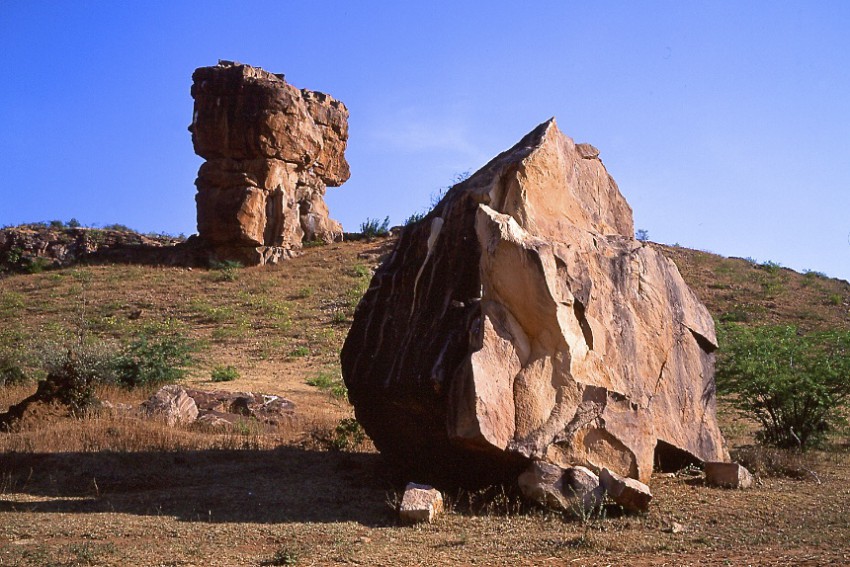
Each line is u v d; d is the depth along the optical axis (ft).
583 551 24.56
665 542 25.49
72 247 167.32
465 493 33.50
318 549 25.64
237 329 115.96
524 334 32.27
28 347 94.38
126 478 38.32
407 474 37.65
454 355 32.32
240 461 42.42
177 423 53.67
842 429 52.19
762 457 39.81
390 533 27.84
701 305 40.27
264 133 151.23
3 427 50.78
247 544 26.53
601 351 33.32
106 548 25.66
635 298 35.96
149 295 136.67
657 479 35.01
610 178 40.83
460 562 23.88
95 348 72.49
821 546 24.35
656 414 35.06
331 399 72.43
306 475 39.17
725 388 46.98
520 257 31.99
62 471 39.04
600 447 31.71
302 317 123.54
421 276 36.40
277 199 155.74
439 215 37.11
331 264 151.53
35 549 25.62
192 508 32.63
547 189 35.06
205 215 153.17
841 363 46.09
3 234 169.17
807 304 127.44
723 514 29.45
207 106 151.84
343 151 173.58
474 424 30.09
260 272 148.66
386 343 36.35
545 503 29.99
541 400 31.48
